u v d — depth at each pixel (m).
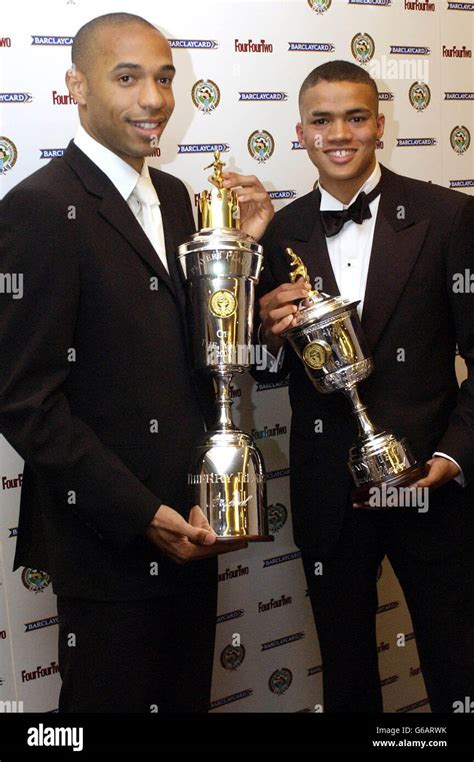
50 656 1.96
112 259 1.50
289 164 2.12
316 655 2.29
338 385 1.65
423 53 2.25
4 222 1.46
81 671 1.56
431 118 2.29
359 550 1.78
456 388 1.78
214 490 1.53
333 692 1.88
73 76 1.56
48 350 1.45
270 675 2.23
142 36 1.50
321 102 1.70
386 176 1.77
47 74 1.82
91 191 1.51
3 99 1.79
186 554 1.50
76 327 1.50
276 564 2.21
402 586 1.83
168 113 1.56
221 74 2.01
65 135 1.86
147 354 1.51
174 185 1.74
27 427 1.43
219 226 1.60
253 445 1.59
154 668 1.59
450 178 2.34
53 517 1.54
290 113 2.10
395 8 2.20
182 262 1.56
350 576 1.80
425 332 1.71
